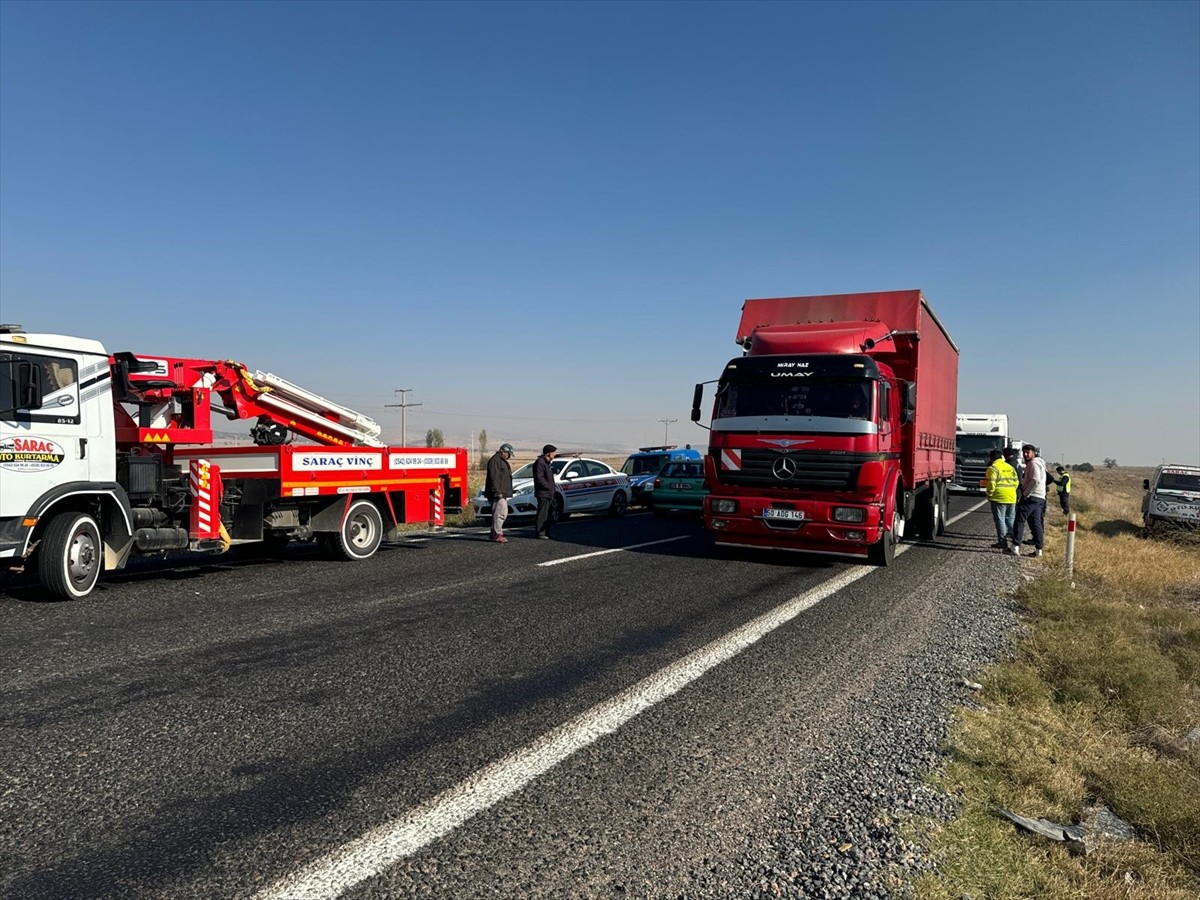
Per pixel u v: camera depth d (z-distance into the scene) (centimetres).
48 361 811
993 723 485
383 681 527
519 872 296
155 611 744
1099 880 327
